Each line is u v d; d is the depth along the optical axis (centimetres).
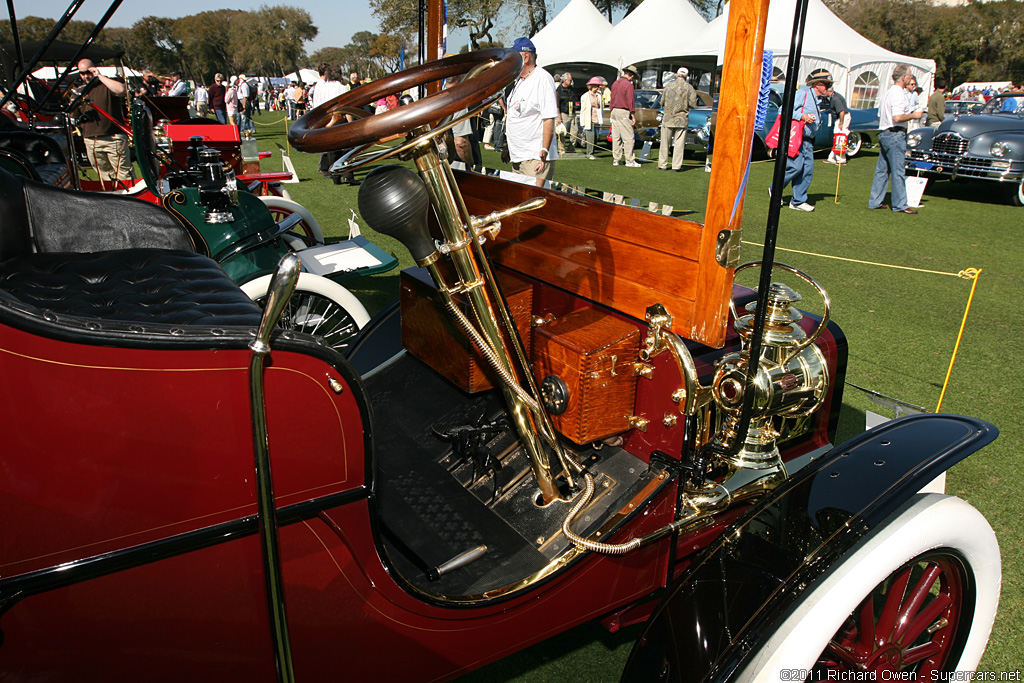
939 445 148
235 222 307
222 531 102
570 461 156
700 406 145
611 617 162
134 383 90
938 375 357
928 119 1066
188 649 107
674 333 139
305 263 301
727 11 116
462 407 195
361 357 225
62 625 95
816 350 154
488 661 141
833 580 129
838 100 811
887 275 536
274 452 103
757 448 151
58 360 85
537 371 159
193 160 442
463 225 131
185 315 160
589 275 161
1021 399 331
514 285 177
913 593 151
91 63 702
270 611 97
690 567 144
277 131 1777
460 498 167
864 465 145
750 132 118
